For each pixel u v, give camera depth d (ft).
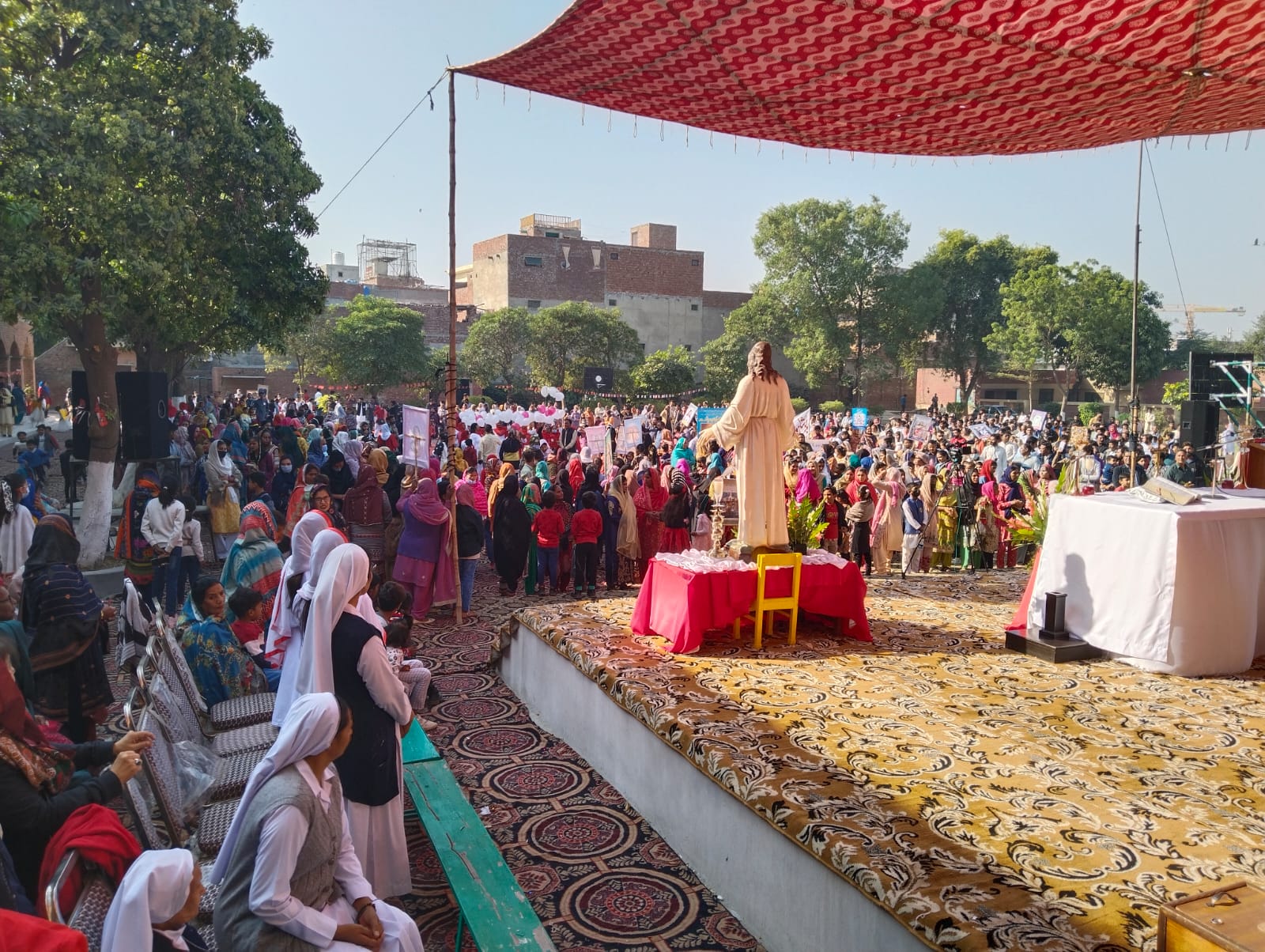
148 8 40.63
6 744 11.80
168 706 15.70
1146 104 19.48
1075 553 21.24
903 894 10.53
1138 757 14.78
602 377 153.69
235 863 9.91
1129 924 9.71
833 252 175.73
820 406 186.60
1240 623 19.65
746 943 13.55
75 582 19.03
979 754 14.89
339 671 13.70
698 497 41.63
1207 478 57.11
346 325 152.46
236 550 26.43
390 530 36.73
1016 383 221.66
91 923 9.71
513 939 11.89
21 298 36.68
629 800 18.37
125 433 40.47
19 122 36.09
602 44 16.37
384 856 14.26
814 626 23.82
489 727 22.59
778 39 15.89
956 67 17.17
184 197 46.01
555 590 37.55
